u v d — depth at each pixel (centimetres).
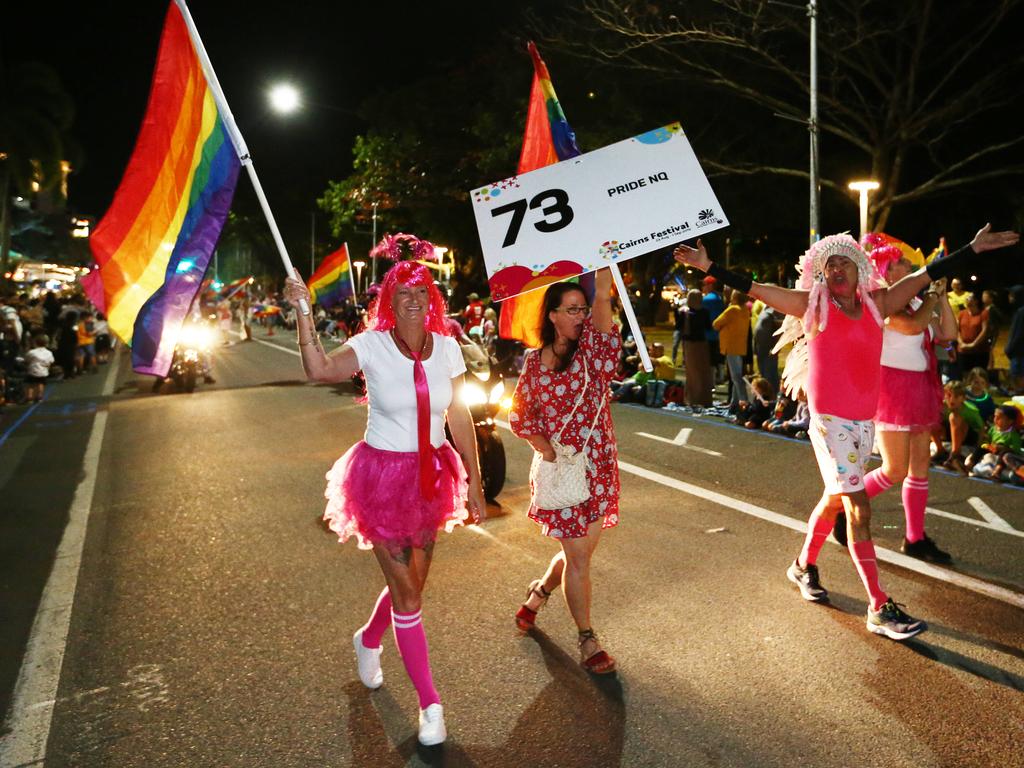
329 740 372
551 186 447
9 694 421
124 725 389
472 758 355
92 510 768
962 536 620
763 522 668
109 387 1830
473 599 524
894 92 2222
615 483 428
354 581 562
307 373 362
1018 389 1173
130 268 381
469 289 3956
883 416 545
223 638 479
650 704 394
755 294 462
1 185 4425
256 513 733
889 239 637
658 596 519
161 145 384
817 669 422
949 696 394
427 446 374
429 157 3177
